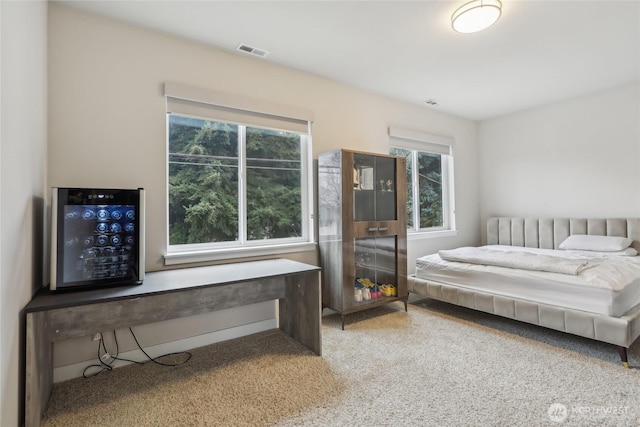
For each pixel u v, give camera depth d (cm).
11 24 126
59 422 158
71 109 200
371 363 213
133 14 210
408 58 275
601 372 196
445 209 444
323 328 277
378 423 153
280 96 287
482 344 240
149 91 227
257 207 288
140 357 222
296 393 180
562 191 394
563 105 390
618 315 209
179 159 251
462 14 203
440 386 184
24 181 145
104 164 211
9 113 124
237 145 278
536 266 252
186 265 240
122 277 180
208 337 248
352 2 199
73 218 172
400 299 320
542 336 254
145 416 162
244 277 201
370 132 353
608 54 270
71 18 201
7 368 121
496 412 159
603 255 322
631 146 343
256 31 231
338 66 291
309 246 303
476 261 294
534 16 214
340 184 280
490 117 454
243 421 157
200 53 247
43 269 183
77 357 202
